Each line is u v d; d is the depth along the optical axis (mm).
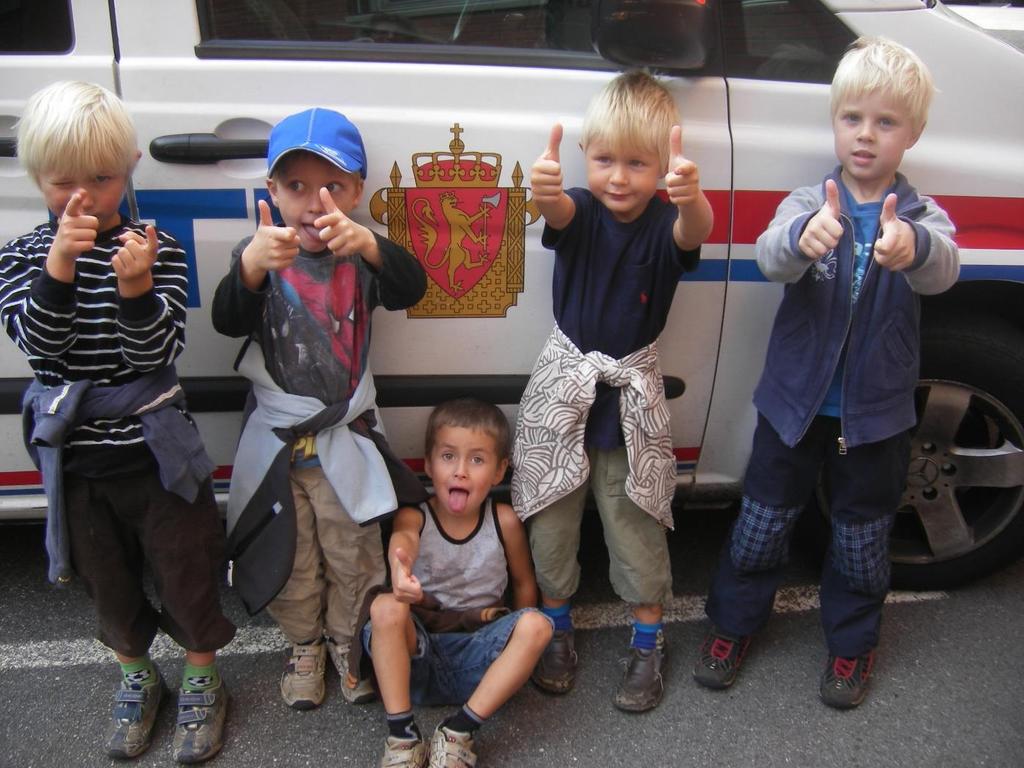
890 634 2332
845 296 1897
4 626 2297
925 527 2387
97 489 1771
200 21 1906
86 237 1500
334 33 1962
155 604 2377
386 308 1990
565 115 2016
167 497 1811
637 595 2074
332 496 1991
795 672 2223
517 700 2113
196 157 1917
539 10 2014
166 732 2002
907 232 1705
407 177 1990
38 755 1933
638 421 1979
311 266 1908
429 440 2100
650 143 1815
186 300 1801
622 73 2012
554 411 1983
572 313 1987
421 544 2117
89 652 2221
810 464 2049
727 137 2039
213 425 2139
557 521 2092
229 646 2262
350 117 1946
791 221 1812
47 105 1575
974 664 2238
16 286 1636
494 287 2090
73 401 1660
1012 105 2117
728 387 2244
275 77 1926
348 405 1938
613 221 1938
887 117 1812
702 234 1825
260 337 1924
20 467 2127
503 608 2090
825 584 2174
